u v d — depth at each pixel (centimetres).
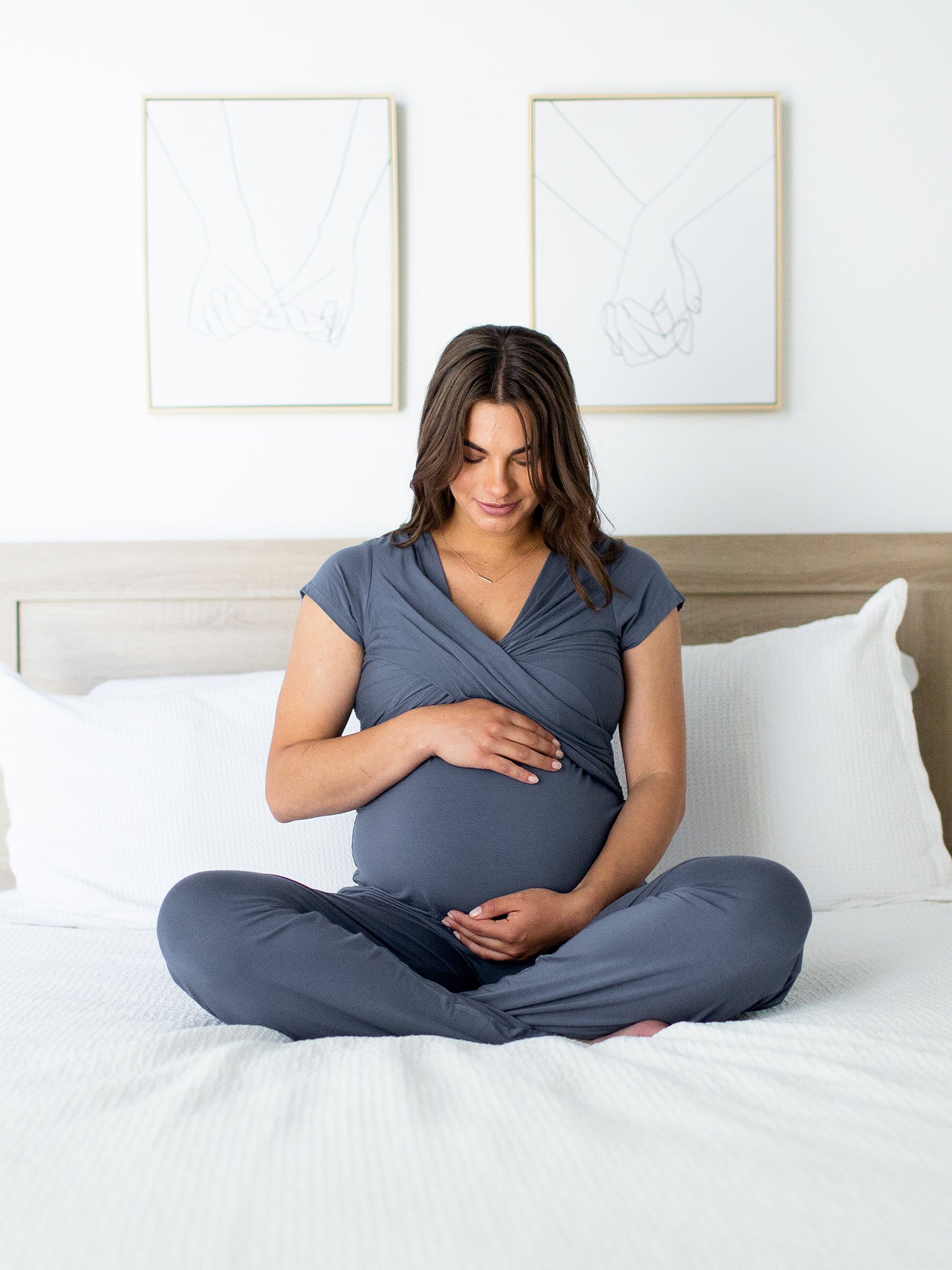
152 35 193
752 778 161
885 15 195
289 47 193
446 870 119
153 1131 71
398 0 194
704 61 195
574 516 135
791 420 198
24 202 193
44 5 192
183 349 194
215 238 193
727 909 102
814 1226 59
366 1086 79
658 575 142
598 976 102
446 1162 67
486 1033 100
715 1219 60
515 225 195
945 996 105
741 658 170
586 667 131
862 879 155
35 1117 74
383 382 195
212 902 102
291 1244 58
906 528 199
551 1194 63
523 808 121
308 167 193
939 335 198
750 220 194
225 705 165
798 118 196
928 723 195
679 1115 73
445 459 130
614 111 193
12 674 164
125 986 119
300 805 126
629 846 121
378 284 194
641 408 195
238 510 196
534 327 195
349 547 143
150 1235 58
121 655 192
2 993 114
